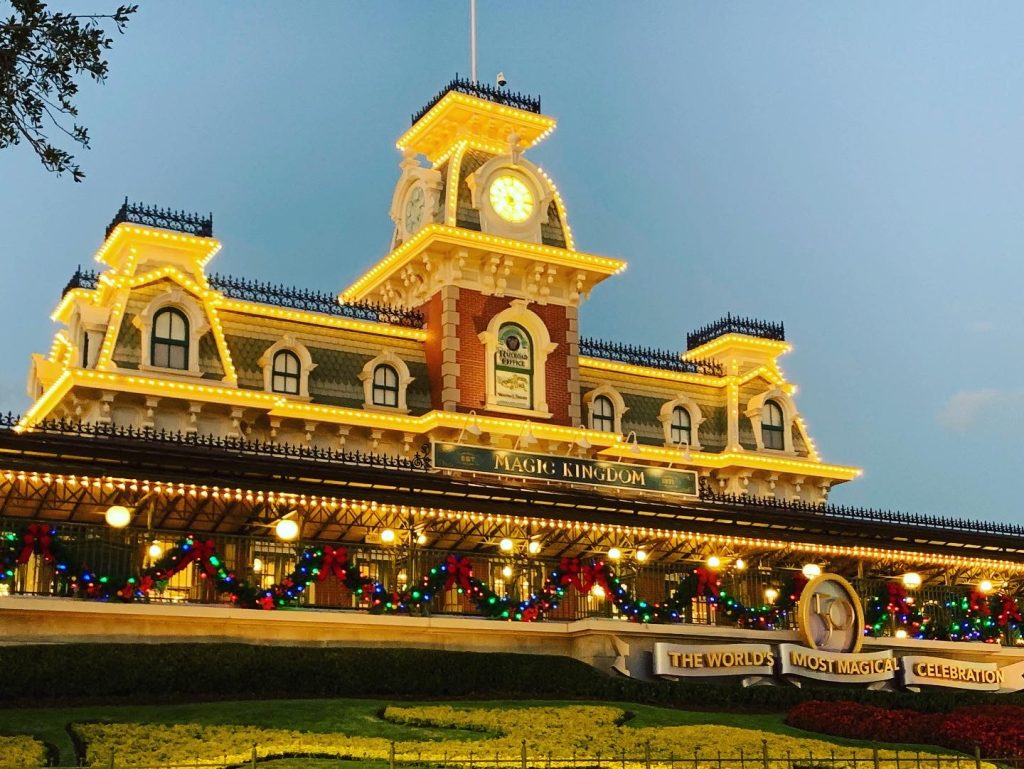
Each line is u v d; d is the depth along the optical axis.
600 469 40.69
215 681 29.11
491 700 31.62
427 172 52.44
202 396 43.09
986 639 43.22
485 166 51.34
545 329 50.94
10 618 29.14
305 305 48.66
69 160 19.86
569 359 51.41
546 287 51.59
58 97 19.69
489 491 35.38
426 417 47.19
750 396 56.19
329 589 40.53
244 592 31.88
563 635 35.53
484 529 36.44
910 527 42.34
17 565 30.14
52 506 34.28
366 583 33.56
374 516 35.03
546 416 50.19
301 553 33.69
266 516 34.75
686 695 34.22
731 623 39.38
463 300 49.94
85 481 30.44
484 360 49.78
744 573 40.28
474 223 50.81
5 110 19.41
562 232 52.38
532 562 36.59
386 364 49.03
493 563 36.56
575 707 30.28
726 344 57.31
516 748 25.30
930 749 29.88
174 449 32.16
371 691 30.78
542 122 54.41
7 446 30.02
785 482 55.47
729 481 54.25
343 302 54.09
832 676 37.44
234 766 22.77
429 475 35.53
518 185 52.12
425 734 26.41
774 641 37.69
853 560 42.59
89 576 30.28
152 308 43.69
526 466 39.53
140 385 42.16
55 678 27.55
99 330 43.84
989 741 29.81
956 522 45.00
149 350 43.31
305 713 27.34
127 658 28.41
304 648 30.81
